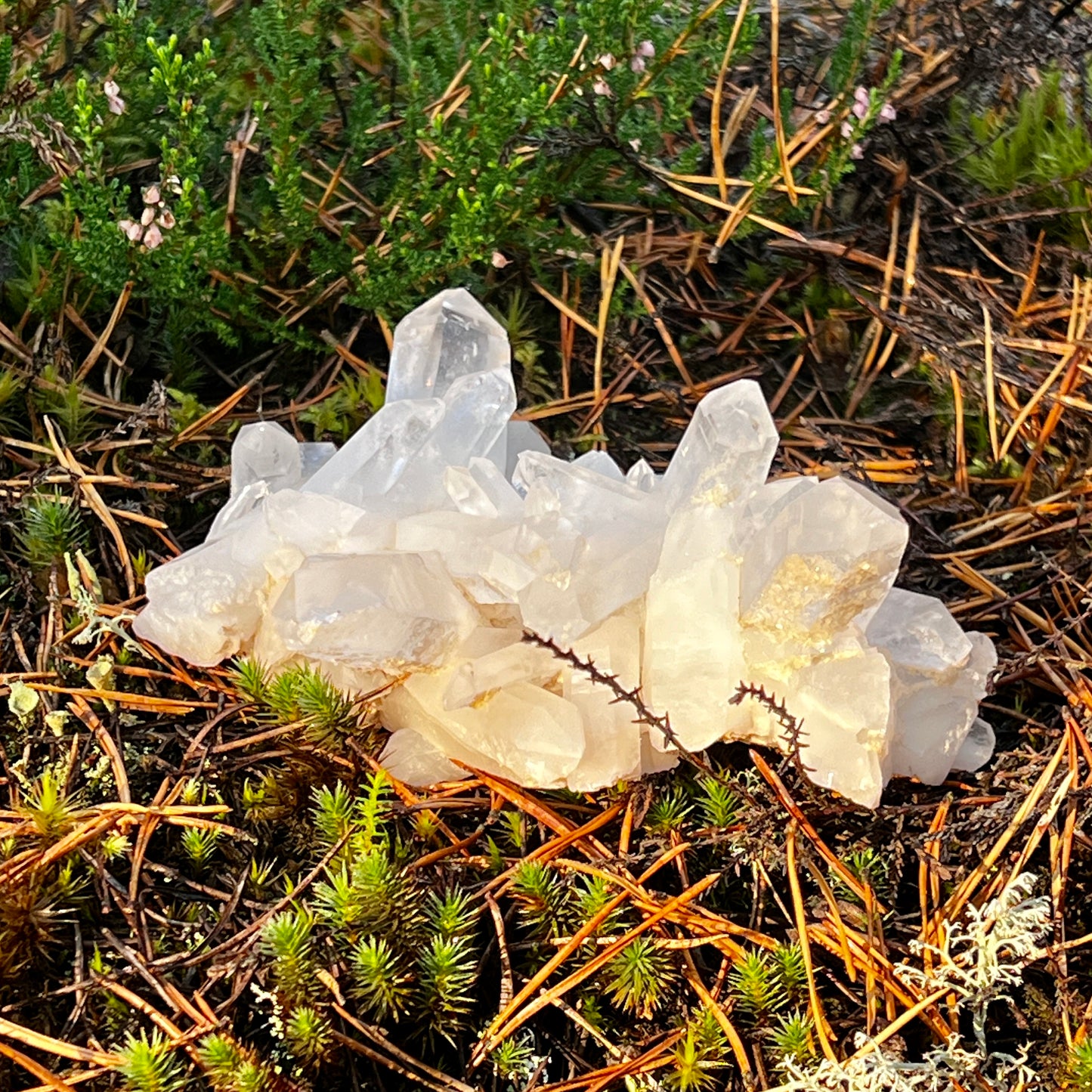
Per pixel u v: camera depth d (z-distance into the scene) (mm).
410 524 491
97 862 466
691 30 605
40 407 583
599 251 646
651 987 458
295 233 593
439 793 490
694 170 644
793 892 465
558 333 638
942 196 654
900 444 617
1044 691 533
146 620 499
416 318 527
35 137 573
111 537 550
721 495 478
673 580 478
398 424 509
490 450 521
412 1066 456
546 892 466
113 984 448
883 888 484
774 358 640
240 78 645
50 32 665
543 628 470
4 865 460
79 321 604
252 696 492
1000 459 595
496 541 484
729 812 480
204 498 570
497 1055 450
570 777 478
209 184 634
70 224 601
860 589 459
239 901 467
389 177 644
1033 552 552
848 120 618
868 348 635
